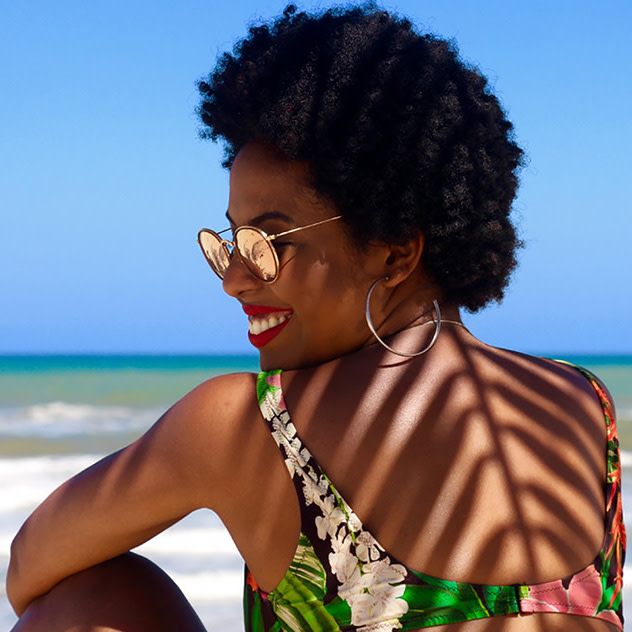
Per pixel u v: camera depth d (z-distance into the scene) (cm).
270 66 147
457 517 122
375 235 140
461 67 154
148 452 137
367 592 120
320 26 150
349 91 141
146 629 147
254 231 141
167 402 2988
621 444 1883
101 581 149
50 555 148
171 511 137
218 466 131
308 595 124
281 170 142
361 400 129
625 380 4284
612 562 134
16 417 2522
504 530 123
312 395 131
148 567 155
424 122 141
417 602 119
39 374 4950
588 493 135
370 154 140
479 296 151
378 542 122
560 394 144
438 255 145
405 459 125
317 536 124
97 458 1694
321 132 139
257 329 150
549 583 122
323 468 125
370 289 141
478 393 134
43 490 1309
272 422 130
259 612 132
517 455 130
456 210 143
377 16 153
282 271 142
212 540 920
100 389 3616
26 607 159
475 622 118
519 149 161
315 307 142
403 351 137
